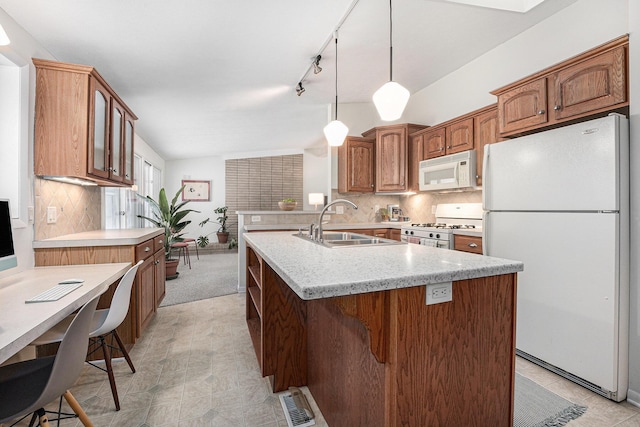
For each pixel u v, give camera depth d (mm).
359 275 1029
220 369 2070
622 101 1768
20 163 1897
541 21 2646
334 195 4434
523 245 2107
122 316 1666
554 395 1751
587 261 1771
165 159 7125
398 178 4051
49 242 2016
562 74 2070
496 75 3068
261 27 2359
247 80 3303
